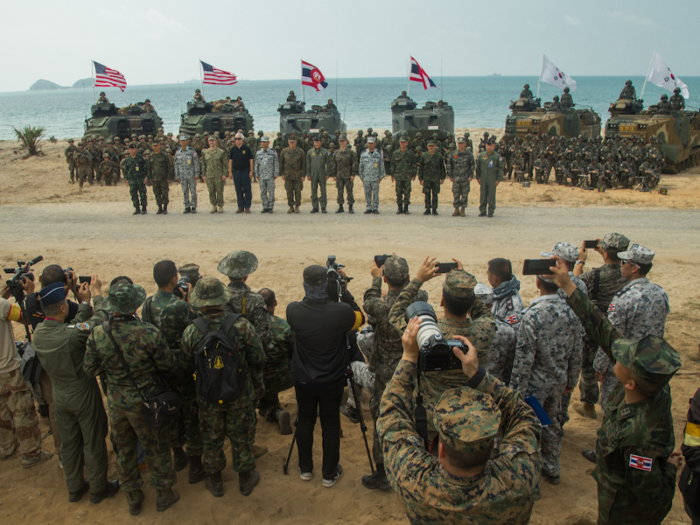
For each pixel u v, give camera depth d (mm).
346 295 4461
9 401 4387
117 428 3719
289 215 14383
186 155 14422
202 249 10945
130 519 3822
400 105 24969
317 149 14344
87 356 3648
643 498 2846
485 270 9359
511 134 24516
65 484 4270
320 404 4066
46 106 128625
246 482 4039
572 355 4117
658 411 2768
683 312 7594
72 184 19766
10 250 10836
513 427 2324
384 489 4047
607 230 12328
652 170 17859
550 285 3934
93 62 27641
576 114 25828
